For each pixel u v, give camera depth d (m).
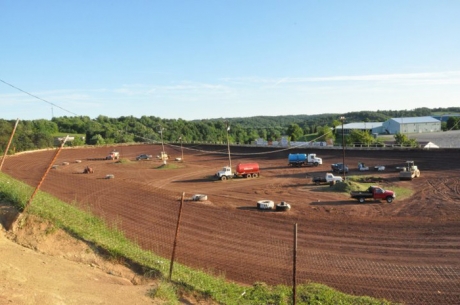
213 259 20.55
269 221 28.95
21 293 8.46
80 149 104.94
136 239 23.44
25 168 66.19
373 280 17.72
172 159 84.06
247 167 55.97
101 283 10.89
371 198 36.44
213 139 152.50
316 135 135.38
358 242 23.47
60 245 12.74
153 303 10.31
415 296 15.97
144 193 41.53
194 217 30.14
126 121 155.12
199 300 11.73
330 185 45.59
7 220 12.84
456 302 15.36
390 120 129.25
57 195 38.94
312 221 28.88
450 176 48.22
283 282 17.61
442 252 21.25
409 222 27.91
